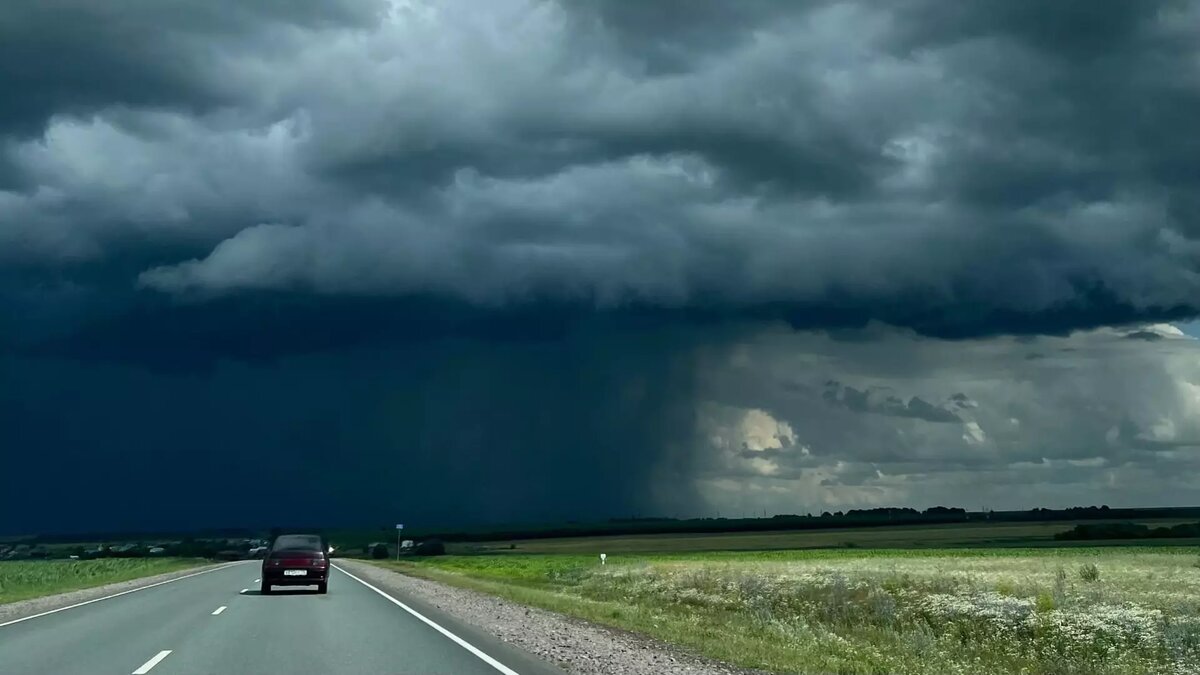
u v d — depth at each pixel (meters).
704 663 15.66
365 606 27.16
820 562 60.34
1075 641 20.75
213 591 35.28
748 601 31.28
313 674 13.70
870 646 20.47
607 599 37.03
